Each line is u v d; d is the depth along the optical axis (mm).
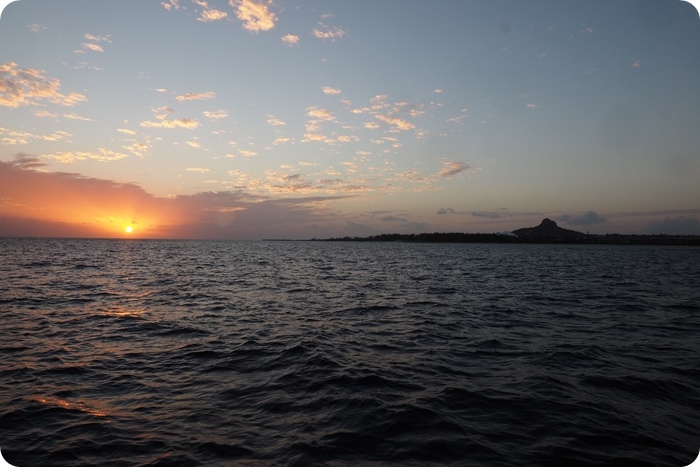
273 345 13297
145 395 9148
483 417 8000
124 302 21766
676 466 6391
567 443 7016
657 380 10195
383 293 26469
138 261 57375
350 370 10734
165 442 7031
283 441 7043
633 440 7180
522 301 23141
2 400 8742
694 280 37469
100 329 15461
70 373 10516
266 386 9672
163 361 11625
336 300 23297
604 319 18000
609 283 33906
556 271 46875
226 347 13070
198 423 7754
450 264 58281
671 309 20812
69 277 34031
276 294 25672
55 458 6523
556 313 19406
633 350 12961
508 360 11805
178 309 19969
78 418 7961
